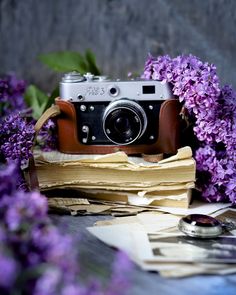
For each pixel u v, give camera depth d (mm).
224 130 652
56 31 1086
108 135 670
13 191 443
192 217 565
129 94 672
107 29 1052
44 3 1081
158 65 676
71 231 572
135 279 465
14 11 1093
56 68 871
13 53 1109
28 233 394
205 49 936
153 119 681
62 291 360
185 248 515
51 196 663
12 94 873
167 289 450
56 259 366
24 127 642
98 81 676
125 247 510
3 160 662
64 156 674
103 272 459
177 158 635
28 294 385
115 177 640
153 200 637
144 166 626
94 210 625
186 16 957
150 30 1009
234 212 639
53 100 772
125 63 1048
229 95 661
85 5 1060
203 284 460
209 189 663
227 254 501
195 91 644
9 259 345
